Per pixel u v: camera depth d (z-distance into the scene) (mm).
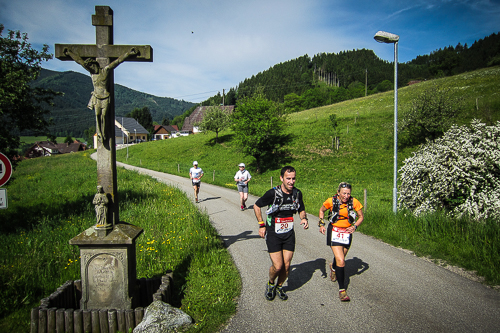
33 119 10242
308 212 10312
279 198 3801
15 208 10227
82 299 3469
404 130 26844
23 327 3496
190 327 3357
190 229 7109
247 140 27312
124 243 3338
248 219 9305
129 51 3398
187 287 4371
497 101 28828
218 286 4332
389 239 6715
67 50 3377
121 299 3479
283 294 4039
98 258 3449
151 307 3332
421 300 3920
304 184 21625
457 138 8039
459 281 4504
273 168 28438
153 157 42312
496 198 6527
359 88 109375
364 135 31641
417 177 8352
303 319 3521
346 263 5367
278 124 28234
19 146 10133
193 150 42438
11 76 9195
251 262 5453
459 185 7262
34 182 18234
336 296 4109
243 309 3775
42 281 4578
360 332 3221
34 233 7164
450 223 6465
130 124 86250
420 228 6758
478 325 3295
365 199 9406
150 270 4973
